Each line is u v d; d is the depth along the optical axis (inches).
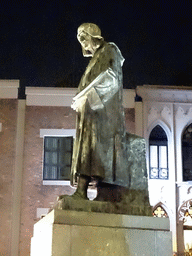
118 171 178.2
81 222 158.1
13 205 670.5
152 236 163.9
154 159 693.9
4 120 695.7
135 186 184.7
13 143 690.2
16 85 705.0
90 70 193.5
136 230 163.0
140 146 189.6
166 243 165.2
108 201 179.5
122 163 180.1
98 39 200.1
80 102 187.2
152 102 706.2
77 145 185.6
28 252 654.5
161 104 707.4
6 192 674.2
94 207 165.5
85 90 179.2
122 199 182.5
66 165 687.7
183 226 683.4
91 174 174.1
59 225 154.6
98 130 178.5
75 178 176.7
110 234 159.0
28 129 697.0
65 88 707.4
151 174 690.2
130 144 188.4
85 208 163.8
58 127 698.2
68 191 681.0
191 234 689.0
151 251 162.6
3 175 679.7
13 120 697.0
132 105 703.1
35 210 671.1
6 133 692.7
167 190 688.4
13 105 700.7
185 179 697.6
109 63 185.2
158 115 703.1
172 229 677.3
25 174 682.8
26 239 659.4
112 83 178.9
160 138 703.1
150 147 697.0
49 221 161.8
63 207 161.0
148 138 695.7
